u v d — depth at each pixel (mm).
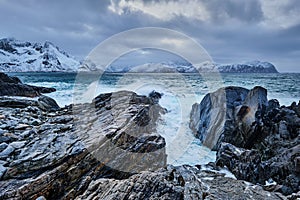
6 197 3617
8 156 4633
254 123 8539
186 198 4426
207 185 5312
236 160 6980
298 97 18266
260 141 8656
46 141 5418
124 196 3709
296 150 6434
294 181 5570
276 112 9328
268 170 6359
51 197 4094
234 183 5551
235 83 29719
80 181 4527
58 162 4539
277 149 7723
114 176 5117
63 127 6434
